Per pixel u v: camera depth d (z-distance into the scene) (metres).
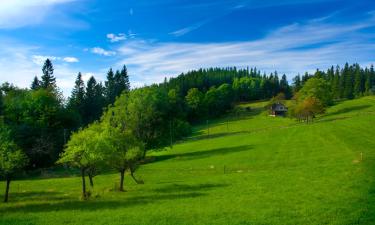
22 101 114.00
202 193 47.06
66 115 119.19
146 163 95.44
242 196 42.69
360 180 45.38
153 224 32.06
